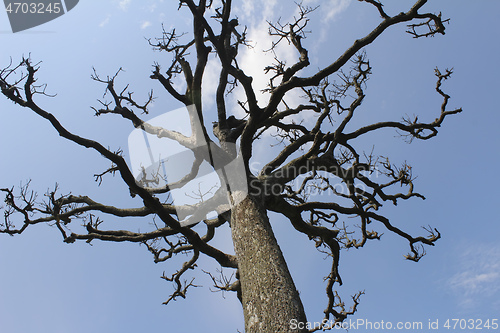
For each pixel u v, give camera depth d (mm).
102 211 9070
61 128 7512
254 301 6078
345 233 11695
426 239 10688
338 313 11312
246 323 6004
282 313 5746
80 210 8875
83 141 7586
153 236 9445
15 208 8609
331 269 10844
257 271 6438
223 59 7762
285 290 6062
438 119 10281
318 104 10578
